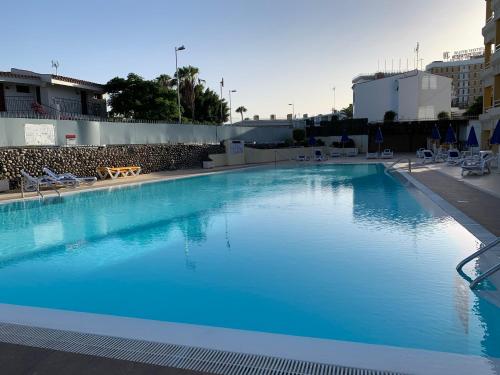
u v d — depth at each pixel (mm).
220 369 3029
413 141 45562
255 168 28453
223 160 30047
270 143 39219
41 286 6539
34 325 3846
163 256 7922
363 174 23125
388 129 41750
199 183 20141
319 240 8609
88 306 5723
